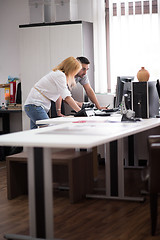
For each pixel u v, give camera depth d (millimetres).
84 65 5711
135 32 6508
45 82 5125
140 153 6316
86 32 6480
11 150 7191
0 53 7586
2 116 7461
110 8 6629
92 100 5988
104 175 5578
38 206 3051
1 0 7496
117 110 5410
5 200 4516
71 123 4234
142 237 3287
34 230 3084
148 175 3328
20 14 7387
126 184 5023
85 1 6844
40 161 3010
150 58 6438
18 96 6961
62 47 6453
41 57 6582
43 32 6539
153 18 6414
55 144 2877
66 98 5035
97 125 3984
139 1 6469
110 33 6648
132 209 4055
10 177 4520
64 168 4617
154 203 3285
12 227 3609
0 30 7539
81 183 4445
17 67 7480
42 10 6621
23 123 6828
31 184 3051
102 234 3371
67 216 3883
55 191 4828
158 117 4875
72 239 3264
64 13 6512
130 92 5035
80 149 4988
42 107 5164
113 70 6664
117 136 3221
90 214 3926
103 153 6473
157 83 5059
